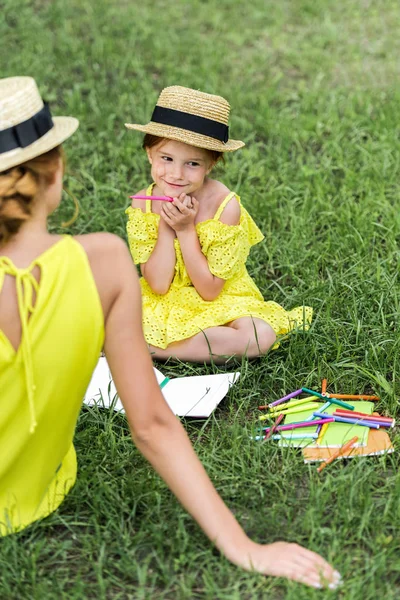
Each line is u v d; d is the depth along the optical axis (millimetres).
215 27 8266
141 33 8086
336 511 3078
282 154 6094
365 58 7820
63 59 7426
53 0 8680
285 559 2779
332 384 3979
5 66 7250
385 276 4574
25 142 2627
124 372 2834
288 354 4102
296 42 8070
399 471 3275
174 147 3924
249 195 5516
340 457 3396
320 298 4508
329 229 5129
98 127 6398
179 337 4094
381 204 5355
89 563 2939
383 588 2795
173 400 3801
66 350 2717
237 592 2738
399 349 4039
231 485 3256
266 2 8875
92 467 3346
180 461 2826
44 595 2760
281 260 4910
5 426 2803
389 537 2961
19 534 2998
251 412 3814
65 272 2664
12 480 2945
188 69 7348
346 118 6602
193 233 4117
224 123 3979
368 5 8891
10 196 2611
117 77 7219
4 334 2680
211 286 4156
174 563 2912
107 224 5215
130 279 2783
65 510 3145
